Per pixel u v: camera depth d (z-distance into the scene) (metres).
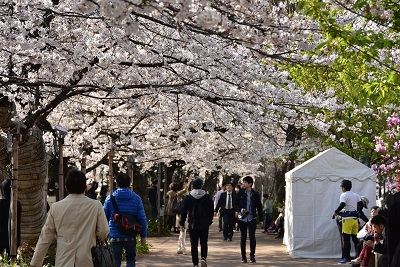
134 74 11.98
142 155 23.31
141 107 14.57
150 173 35.78
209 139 24.72
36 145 15.00
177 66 12.92
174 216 30.48
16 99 13.70
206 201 15.11
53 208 8.18
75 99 17.89
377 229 10.99
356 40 9.78
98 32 11.34
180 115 18.98
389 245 7.88
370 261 12.70
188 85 12.62
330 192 18.59
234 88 13.54
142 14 8.48
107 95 15.46
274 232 29.98
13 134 12.58
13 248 12.28
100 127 20.69
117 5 5.68
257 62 12.72
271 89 13.05
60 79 12.89
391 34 12.25
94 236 8.23
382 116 22.61
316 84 22.95
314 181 18.55
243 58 12.21
